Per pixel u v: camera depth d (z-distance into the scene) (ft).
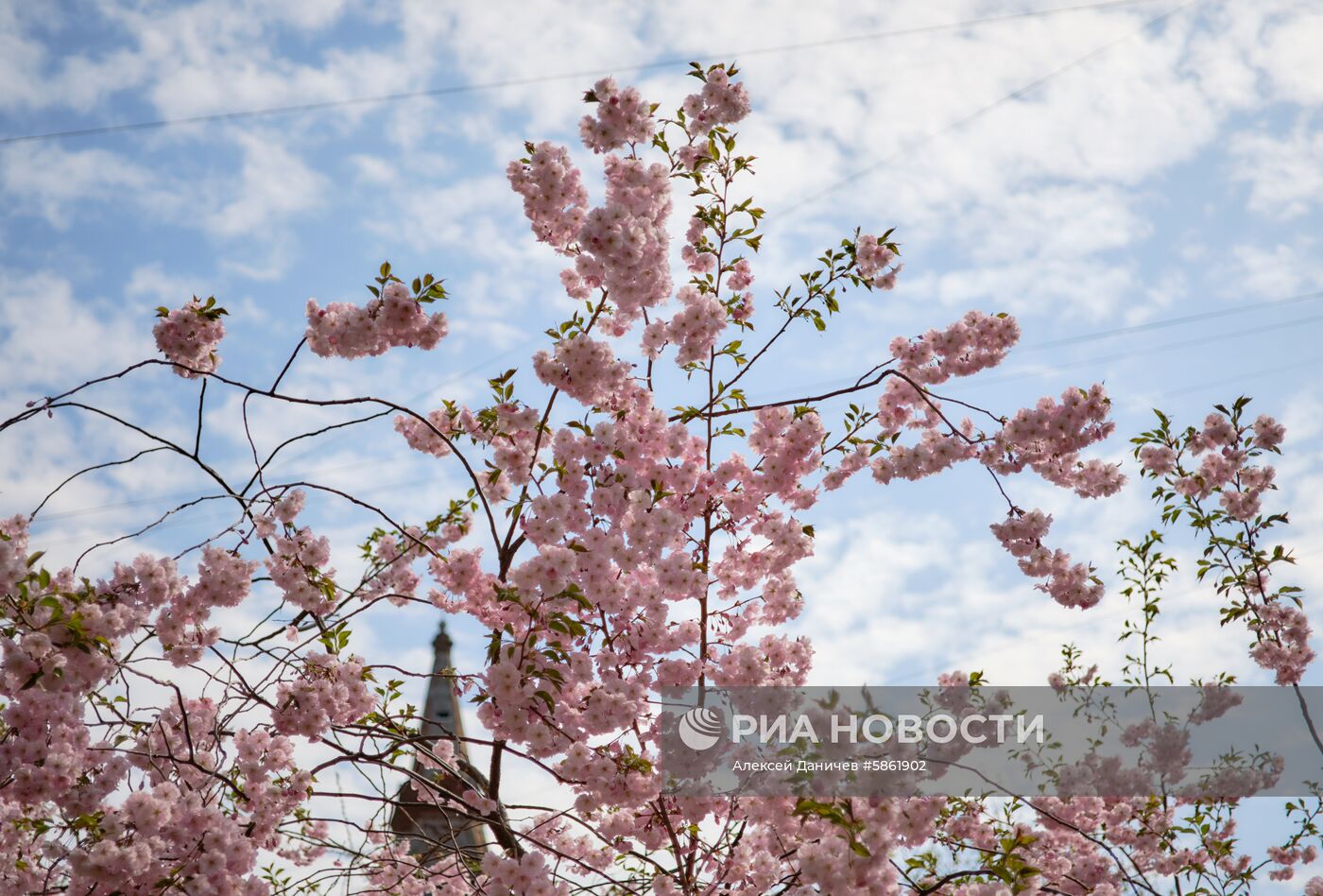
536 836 21.93
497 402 20.36
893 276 21.49
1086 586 22.16
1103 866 23.13
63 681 14.40
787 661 18.86
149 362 16.88
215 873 15.20
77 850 14.73
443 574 21.17
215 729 18.35
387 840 20.53
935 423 23.32
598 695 17.48
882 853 13.61
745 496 21.56
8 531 15.43
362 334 18.10
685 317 20.13
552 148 20.08
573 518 19.24
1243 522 24.98
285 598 17.92
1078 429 21.98
